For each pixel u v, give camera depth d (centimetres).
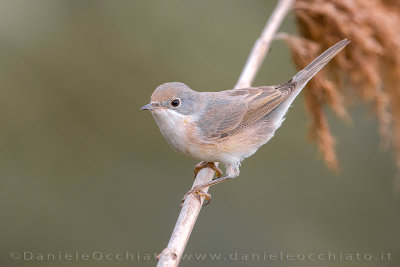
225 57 1298
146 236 1186
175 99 845
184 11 1320
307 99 900
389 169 1294
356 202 1281
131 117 1264
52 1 1251
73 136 1236
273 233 1234
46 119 1229
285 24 1338
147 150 1263
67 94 1244
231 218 1245
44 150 1211
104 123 1255
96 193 1208
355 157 1313
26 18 1211
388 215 1275
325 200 1284
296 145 1297
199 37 1309
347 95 953
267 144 1299
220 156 871
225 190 1270
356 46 909
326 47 937
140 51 1283
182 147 863
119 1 1311
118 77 1274
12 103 1206
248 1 1345
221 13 1331
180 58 1287
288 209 1266
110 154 1245
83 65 1255
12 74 1209
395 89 935
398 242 1258
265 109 895
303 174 1296
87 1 1291
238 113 877
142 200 1223
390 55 920
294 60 926
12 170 1179
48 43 1241
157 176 1251
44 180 1188
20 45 1210
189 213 722
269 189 1282
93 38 1277
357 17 905
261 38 924
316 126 902
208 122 859
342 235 1254
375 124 1309
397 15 938
